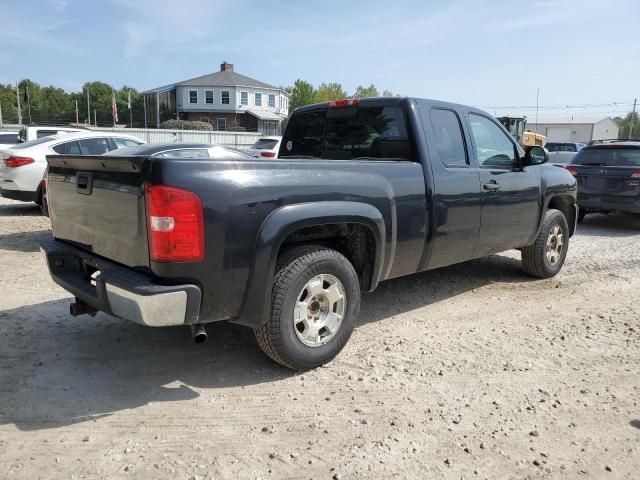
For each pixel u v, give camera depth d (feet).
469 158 16.57
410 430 10.15
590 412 10.93
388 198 13.69
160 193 9.97
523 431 10.18
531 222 19.43
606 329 15.70
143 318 10.09
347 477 8.74
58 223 13.39
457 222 15.97
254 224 10.99
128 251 10.94
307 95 291.99
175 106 222.07
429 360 13.34
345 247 14.10
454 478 8.77
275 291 11.66
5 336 14.38
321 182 12.18
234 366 12.85
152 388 11.73
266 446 9.59
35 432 9.93
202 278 10.49
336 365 12.98
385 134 15.79
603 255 26.16
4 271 21.22
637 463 9.29
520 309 17.54
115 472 8.80
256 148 57.98
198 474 8.77
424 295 18.94
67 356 13.25
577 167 34.32
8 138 61.26
